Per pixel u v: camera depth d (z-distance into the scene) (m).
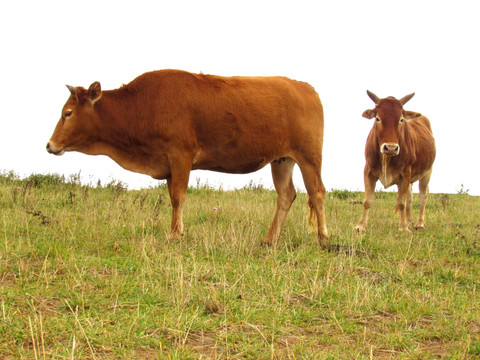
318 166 7.60
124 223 7.44
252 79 7.47
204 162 7.25
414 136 9.92
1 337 3.46
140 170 7.35
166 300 4.38
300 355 3.47
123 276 4.90
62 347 3.37
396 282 5.44
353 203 13.20
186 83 7.05
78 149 7.28
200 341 3.64
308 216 7.66
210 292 4.44
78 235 6.64
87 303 4.20
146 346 3.48
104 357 3.29
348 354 3.52
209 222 7.70
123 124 7.07
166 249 6.08
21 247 5.65
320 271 5.54
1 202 8.87
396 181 9.36
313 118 7.57
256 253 6.50
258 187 14.17
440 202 13.02
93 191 11.36
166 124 6.92
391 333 3.93
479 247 7.10
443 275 5.75
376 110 9.04
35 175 11.95
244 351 3.46
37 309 4.03
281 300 4.57
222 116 7.04
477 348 3.61
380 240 7.71
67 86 7.11
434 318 4.30
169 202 10.41
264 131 7.22
